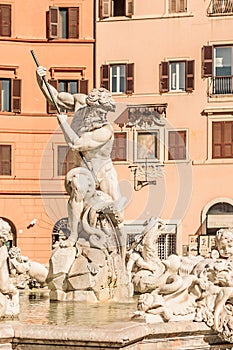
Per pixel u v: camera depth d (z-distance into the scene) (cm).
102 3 6862
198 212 6556
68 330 1226
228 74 6706
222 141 6619
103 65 6862
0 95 6769
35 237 6600
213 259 1428
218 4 6731
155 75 6781
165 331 1294
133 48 6825
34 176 6681
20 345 1249
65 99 1903
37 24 6894
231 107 6619
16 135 6719
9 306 1436
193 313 1359
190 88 6700
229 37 6706
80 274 1820
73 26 6888
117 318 1480
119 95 6812
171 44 6781
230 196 6550
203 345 1359
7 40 6831
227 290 1378
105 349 1205
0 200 6619
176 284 1357
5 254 1432
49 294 1916
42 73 1919
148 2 6819
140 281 1925
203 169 6606
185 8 6769
